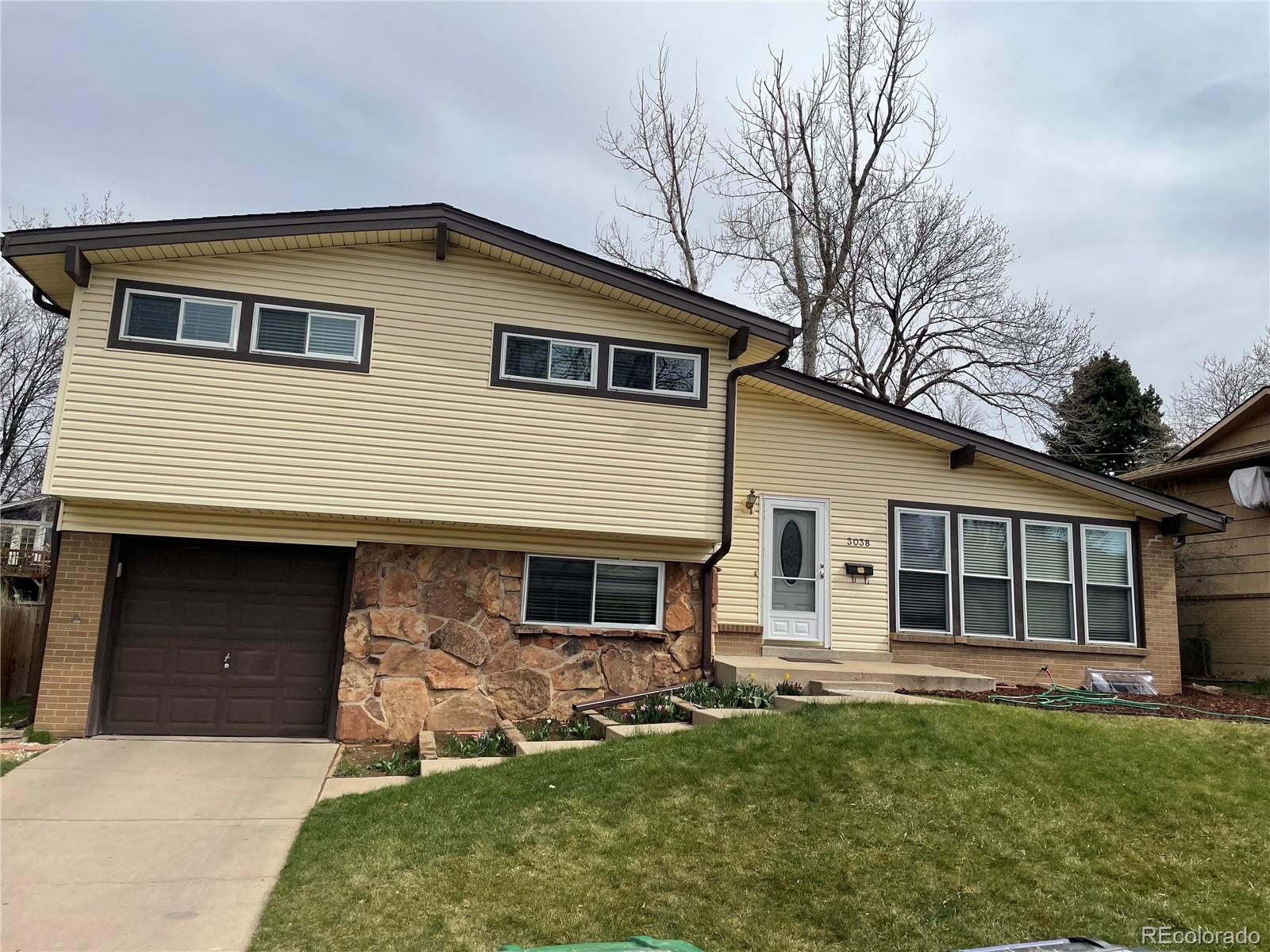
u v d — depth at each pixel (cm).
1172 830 623
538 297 1084
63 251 926
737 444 1286
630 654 1126
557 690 1091
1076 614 1342
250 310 998
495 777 754
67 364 941
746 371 1123
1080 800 661
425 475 1015
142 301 978
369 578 1061
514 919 507
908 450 1338
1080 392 2688
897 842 595
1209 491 1636
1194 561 1641
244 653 1040
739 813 640
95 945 485
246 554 1056
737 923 504
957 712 841
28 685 1237
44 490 919
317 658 1056
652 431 1094
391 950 473
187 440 959
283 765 892
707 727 834
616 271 1065
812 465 1303
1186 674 1617
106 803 741
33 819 693
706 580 1167
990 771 700
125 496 935
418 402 1026
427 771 807
